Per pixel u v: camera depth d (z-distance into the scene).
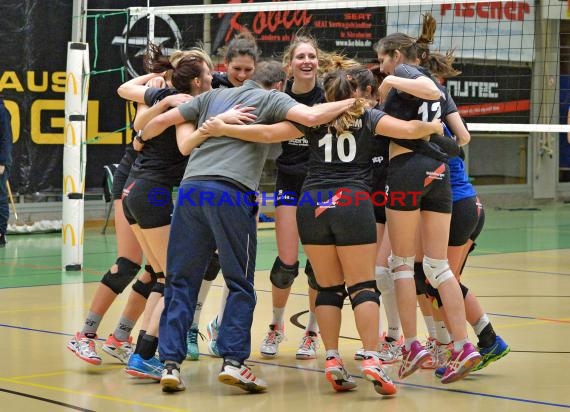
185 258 7.34
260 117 7.38
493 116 25.69
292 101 7.34
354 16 21.80
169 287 7.40
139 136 7.88
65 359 8.50
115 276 8.21
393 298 8.71
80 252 14.84
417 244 8.34
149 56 8.88
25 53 19.56
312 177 7.42
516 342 9.35
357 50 21.88
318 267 7.47
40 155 19.95
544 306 11.49
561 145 29.03
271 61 8.02
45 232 20.25
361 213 7.23
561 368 8.20
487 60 25.33
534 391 7.34
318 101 8.66
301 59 8.52
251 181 7.37
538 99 26.48
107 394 7.25
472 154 26.83
